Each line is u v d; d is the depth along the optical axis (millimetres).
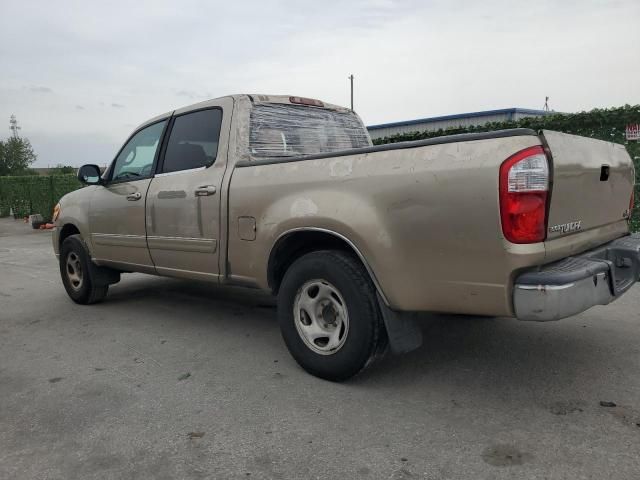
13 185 21625
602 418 2963
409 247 3043
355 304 3289
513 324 4703
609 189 3527
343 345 3391
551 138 2775
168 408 3287
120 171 5453
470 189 2781
